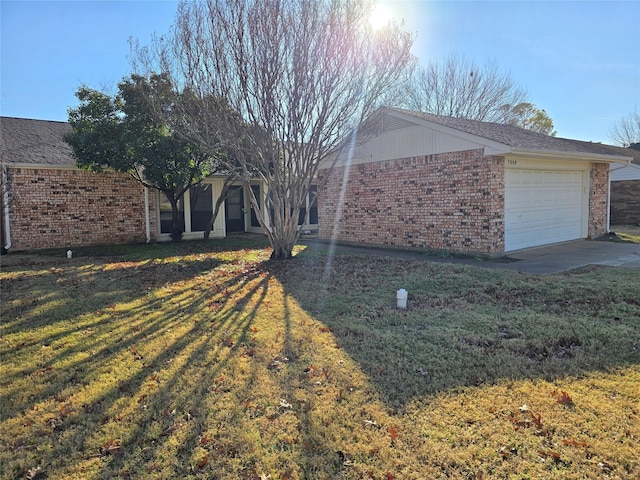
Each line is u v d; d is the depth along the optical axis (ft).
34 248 44.78
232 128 30.66
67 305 20.42
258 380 11.78
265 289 23.41
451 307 18.78
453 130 35.29
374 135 40.91
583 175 43.65
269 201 37.22
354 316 17.76
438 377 11.63
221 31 28.68
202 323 17.22
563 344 13.88
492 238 33.04
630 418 9.30
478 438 8.77
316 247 43.78
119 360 13.53
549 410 9.73
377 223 43.45
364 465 8.10
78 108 42.98
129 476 7.97
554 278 23.45
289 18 28.40
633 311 16.96
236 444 8.84
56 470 8.18
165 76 31.83
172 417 9.96
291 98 30.19
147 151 41.60
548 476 7.59
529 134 43.93
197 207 55.93
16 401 10.95
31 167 44.29
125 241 50.21
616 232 51.11
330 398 10.66
